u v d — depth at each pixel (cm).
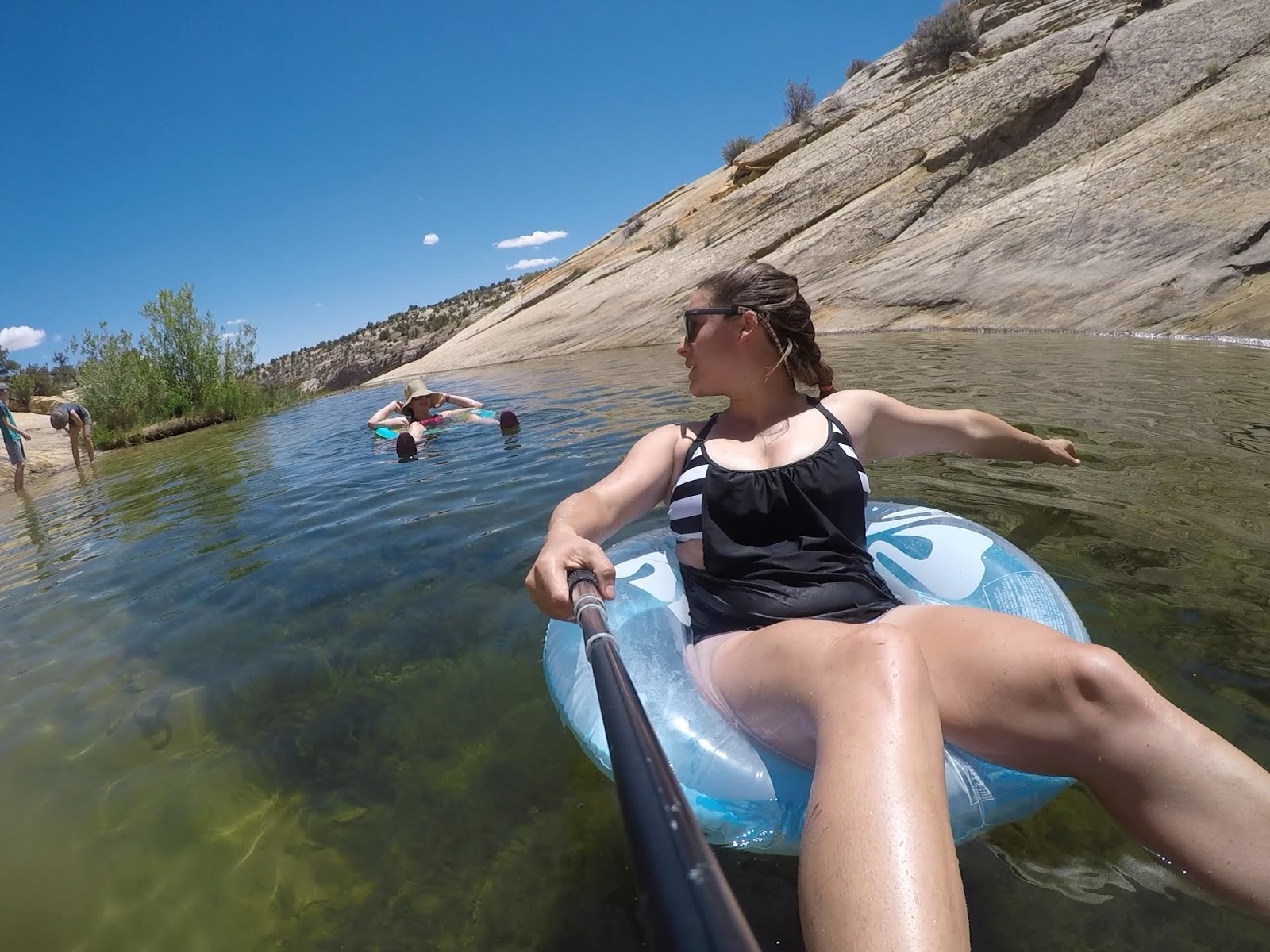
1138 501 187
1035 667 80
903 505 167
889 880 58
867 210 1091
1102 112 977
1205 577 145
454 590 186
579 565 103
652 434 136
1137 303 648
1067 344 566
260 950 89
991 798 86
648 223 1752
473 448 377
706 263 1252
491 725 128
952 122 1106
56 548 312
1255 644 121
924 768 67
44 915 99
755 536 112
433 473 328
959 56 1249
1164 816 73
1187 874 73
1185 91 909
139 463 602
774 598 105
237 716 142
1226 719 104
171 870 104
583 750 115
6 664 184
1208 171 748
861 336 796
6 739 145
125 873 105
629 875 93
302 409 913
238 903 97
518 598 176
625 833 53
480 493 277
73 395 1184
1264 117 757
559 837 101
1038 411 300
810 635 88
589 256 1794
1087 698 76
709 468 118
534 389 652
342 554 226
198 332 998
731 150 1800
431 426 471
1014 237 838
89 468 645
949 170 1057
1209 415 272
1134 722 74
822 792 67
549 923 88
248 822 112
